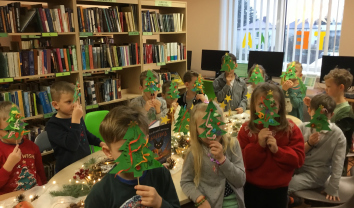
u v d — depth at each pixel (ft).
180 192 5.07
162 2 12.92
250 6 16.56
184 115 6.86
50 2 10.52
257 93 5.61
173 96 8.73
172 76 14.42
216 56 17.12
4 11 8.63
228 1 17.13
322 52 14.84
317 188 6.81
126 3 11.82
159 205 3.15
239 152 5.13
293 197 7.99
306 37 15.15
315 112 5.99
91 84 11.07
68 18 10.11
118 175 3.37
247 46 17.17
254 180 5.91
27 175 5.97
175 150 6.67
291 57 15.90
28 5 12.17
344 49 14.01
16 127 5.28
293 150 5.64
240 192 5.17
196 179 4.96
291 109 10.21
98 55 11.21
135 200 3.27
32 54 9.46
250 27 16.84
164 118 7.51
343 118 7.62
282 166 5.64
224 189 4.98
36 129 10.09
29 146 6.21
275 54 15.17
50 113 10.14
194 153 4.95
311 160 6.77
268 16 16.10
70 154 6.75
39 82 10.73
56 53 9.96
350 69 13.24
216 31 17.83
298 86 10.63
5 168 5.32
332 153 6.53
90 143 7.75
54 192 4.87
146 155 3.12
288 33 15.70
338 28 14.12
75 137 6.43
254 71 10.06
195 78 10.31
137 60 12.55
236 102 10.93
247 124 6.08
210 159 4.92
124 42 13.07
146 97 9.14
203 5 17.92
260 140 5.49
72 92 6.74
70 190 4.91
